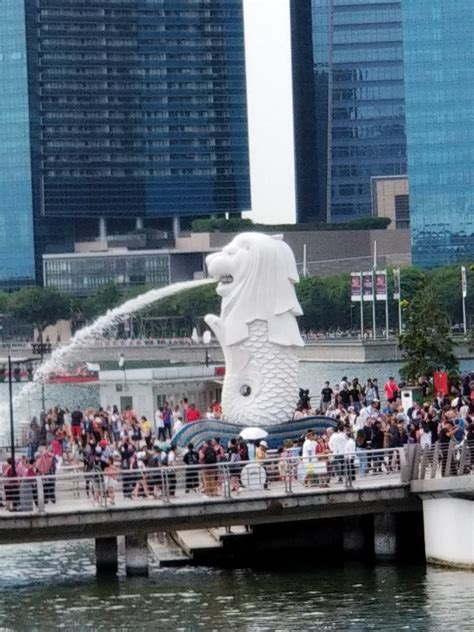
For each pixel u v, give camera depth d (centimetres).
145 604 8794
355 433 10212
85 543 11131
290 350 10950
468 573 9156
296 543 10031
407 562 9594
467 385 12712
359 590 8888
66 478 9581
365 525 9894
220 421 10750
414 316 15412
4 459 11938
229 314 10931
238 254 10950
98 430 10825
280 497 9431
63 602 8925
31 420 13288
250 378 10906
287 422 10775
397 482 9562
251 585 9162
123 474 9525
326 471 9656
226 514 9431
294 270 11019
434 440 9975
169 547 10512
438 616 8238
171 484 9606
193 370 14462
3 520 9162
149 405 14238
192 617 8462
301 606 8600
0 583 9581
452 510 9269
